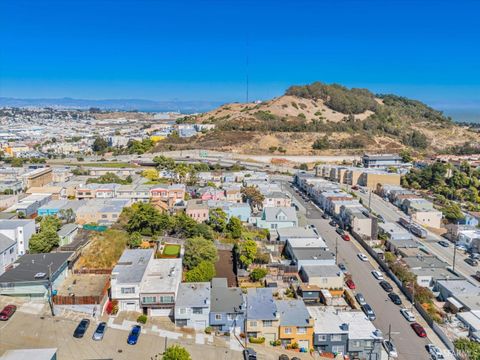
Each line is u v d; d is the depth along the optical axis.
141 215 84.00
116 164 178.12
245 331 54.50
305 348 53.66
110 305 58.19
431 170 141.50
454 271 74.62
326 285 67.69
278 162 187.50
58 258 65.94
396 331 58.50
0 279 58.91
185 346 51.97
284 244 83.88
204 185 135.00
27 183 125.62
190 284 62.22
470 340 54.12
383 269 77.75
